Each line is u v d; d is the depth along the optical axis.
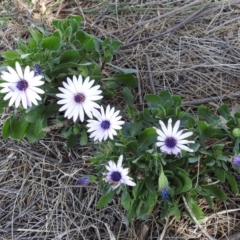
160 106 0.44
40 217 0.47
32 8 0.57
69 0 0.58
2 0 0.58
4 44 0.55
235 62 0.53
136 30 0.55
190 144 0.42
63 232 0.46
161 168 0.40
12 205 0.47
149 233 0.45
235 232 0.45
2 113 0.51
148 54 0.54
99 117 0.42
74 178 0.47
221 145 0.42
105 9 0.57
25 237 0.46
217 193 0.44
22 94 0.42
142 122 0.46
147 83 0.52
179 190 0.42
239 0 0.56
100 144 0.43
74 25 0.48
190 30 0.55
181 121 0.45
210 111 0.46
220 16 0.56
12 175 0.48
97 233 0.45
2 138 0.50
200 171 0.44
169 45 0.54
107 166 0.40
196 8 0.56
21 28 0.56
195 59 0.53
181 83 0.52
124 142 0.43
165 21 0.56
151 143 0.43
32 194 0.47
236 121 0.44
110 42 0.54
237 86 0.51
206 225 0.45
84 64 0.45
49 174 0.48
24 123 0.46
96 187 0.47
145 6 0.57
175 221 0.45
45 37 0.48
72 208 0.46
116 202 0.46
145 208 0.42
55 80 0.47
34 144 0.49
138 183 0.42
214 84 0.51
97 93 0.43
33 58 0.44
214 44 0.54
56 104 0.47
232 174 0.47
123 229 0.45
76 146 0.49
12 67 0.45
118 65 0.53
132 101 0.48
